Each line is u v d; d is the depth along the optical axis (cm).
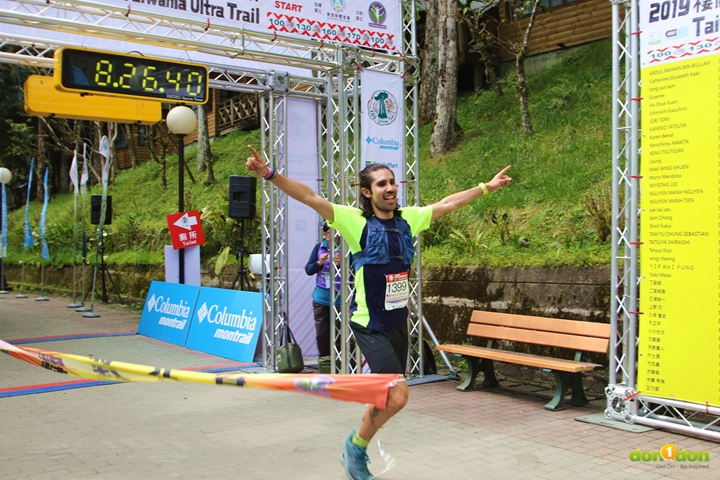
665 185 514
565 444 486
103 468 436
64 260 1870
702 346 495
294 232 852
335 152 927
